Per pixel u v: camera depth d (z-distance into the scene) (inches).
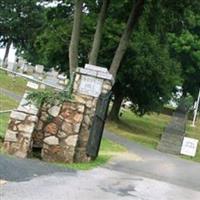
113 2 982.4
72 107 607.8
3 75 1755.7
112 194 442.6
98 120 645.3
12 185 400.5
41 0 1646.2
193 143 1117.1
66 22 1402.6
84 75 663.8
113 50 1315.2
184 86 2394.2
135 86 1433.3
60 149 601.9
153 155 938.1
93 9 1111.0
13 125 580.4
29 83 1056.8
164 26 1011.3
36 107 589.9
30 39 2915.8
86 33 1328.7
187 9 957.2
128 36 917.2
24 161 534.9
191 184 624.4
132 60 1355.8
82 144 628.4
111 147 901.8
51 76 1905.8
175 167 793.6
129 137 1228.5
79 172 532.7
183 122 1512.1
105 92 659.4
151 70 1381.6
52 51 1425.9
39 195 383.2
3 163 483.8
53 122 605.6
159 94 1480.1
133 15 914.7
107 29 1320.1
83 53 1315.2
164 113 2234.3
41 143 605.0
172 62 1523.1
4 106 986.7
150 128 1632.6
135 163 734.5
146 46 1368.1
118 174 580.4
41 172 483.2
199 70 2289.6
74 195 407.8
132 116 1841.8
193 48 2132.1
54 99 609.6
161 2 948.0
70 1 1338.6
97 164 633.6
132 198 442.0
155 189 520.4
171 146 1133.7
